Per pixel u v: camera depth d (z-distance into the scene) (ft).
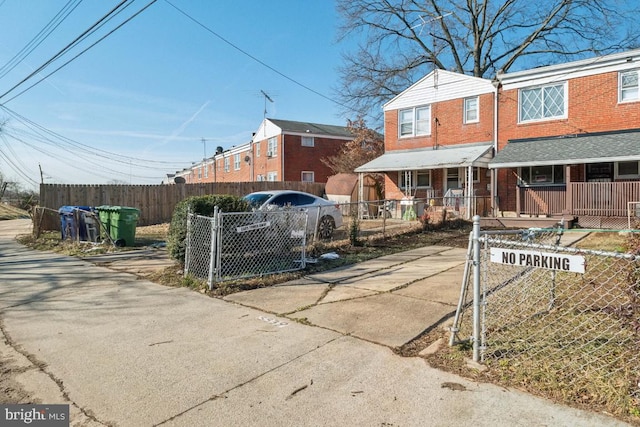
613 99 45.73
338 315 16.37
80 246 37.09
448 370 11.38
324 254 29.07
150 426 9.04
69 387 10.87
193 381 11.07
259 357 12.55
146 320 16.30
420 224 45.09
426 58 92.32
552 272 15.98
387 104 66.74
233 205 24.80
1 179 151.84
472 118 57.41
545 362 11.40
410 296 18.85
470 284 20.49
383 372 11.37
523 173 51.75
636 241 12.19
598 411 9.14
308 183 82.89
